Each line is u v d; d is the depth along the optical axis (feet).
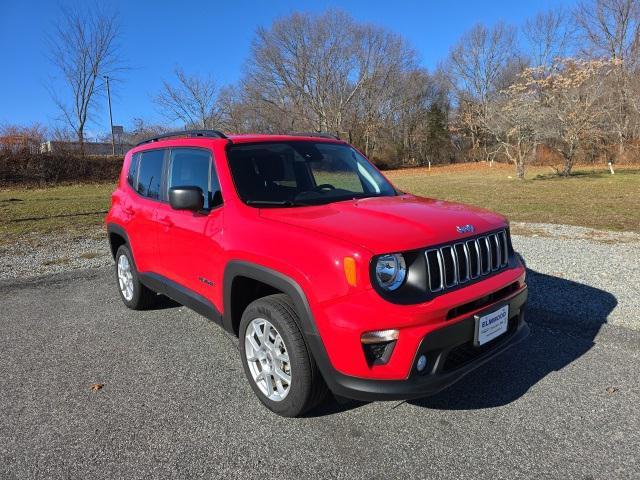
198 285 12.80
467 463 8.91
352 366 8.83
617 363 12.60
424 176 120.78
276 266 9.75
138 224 15.81
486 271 10.31
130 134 140.77
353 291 8.66
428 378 8.92
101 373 13.07
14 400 11.73
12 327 16.80
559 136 86.63
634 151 117.19
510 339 10.61
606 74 97.60
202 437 9.98
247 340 11.03
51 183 99.81
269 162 12.80
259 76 178.70
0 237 34.96
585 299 17.46
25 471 9.06
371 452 9.32
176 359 13.83
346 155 14.71
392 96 200.23
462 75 202.08
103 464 9.21
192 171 13.48
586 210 41.34
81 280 22.95
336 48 179.63
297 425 10.28
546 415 10.36
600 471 8.59
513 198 53.06
